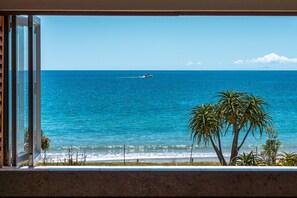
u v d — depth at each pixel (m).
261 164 7.73
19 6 4.28
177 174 4.25
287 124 33.28
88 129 32.75
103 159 22.88
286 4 4.33
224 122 11.23
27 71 4.48
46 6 4.30
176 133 31.92
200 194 4.25
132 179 4.25
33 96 4.48
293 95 36.91
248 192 4.25
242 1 4.34
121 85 40.28
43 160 6.88
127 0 4.34
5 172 4.22
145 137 31.61
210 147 23.12
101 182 4.25
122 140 31.11
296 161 7.66
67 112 35.59
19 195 4.23
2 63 4.32
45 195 4.24
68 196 4.25
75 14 4.40
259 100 10.77
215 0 4.34
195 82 41.47
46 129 32.84
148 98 39.56
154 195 4.25
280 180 4.24
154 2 4.34
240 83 41.72
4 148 4.36
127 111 36.72
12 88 4.36
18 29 4.51
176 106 38.78
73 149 25.19
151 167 4.37
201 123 11.36
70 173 4.25
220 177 4.25
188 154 23.97
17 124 4.42
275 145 7.96
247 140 25.08
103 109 36.69
